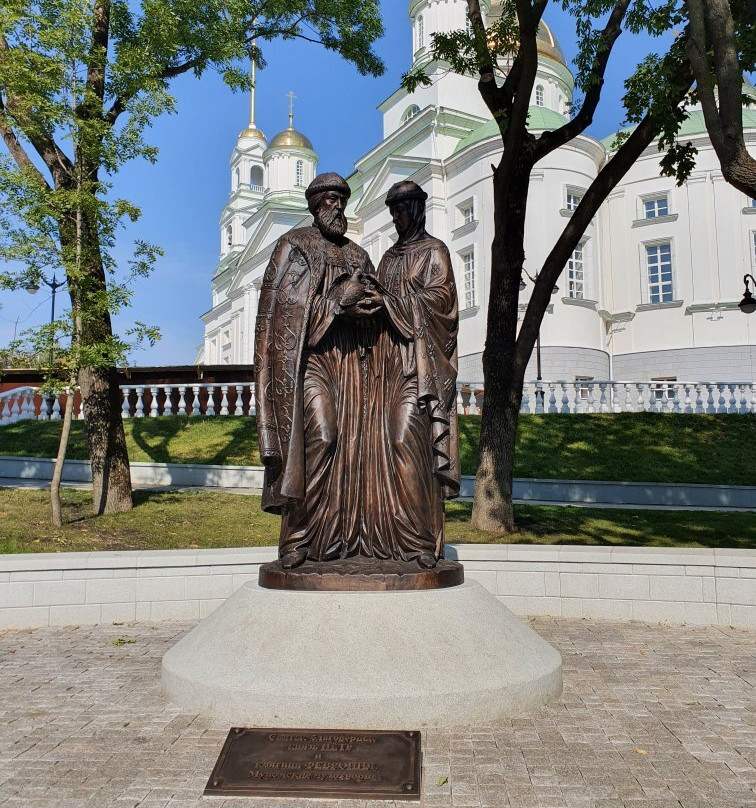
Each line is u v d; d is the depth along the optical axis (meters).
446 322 5.28
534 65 10.03
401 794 3.58
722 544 10.23
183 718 4.59
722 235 31.22
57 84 10.24
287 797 3.59
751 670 5.82
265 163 58.12
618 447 17.39
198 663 4.84
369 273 5.31
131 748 4.16
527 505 13.05
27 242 10.03
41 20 9.86
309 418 5.18
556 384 20.50
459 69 11.83
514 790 3.66
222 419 18.33
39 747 4.20
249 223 55.22
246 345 51.38
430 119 36.09
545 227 30.45
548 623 7.59
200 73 13.21
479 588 5.29
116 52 11.09
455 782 3.74
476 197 32.16
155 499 12.69
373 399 5.40
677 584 7.66
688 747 4.20
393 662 4.46
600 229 33.03
